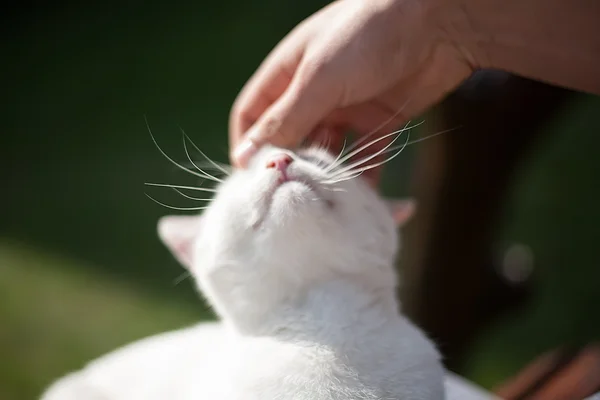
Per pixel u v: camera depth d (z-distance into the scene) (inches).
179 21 71.8
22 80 65.2
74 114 59.5
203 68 64.2
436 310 28.3
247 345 17.1
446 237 27.3
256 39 66.7
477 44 17.7
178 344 20.7
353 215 17.9
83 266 40.4
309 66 17.3
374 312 17.3
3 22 73.8
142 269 40.2
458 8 17.2
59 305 36.7
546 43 17.1
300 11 68.7
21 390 30.3
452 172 26.3
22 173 51.2
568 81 17.6
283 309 17.4
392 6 17.3
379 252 18.3
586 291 39.9
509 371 34.1
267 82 18.6
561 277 41.3
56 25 73.2
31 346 33.4
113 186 48.8
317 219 17.2
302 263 17.4
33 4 74.7
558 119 27.5
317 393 15.8
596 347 23.6
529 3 16.8
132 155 52.7
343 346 16.4
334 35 17.3
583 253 42.8
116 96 61.7
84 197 47.7
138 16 73.4
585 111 55.5
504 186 26.7
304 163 17.9
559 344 36.0
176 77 63.4
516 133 25.4
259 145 18.3
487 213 27.0
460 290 28.0
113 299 37.4
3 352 32.8
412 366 16.4
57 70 66.3
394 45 17.5
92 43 70.0
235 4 72.4
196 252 19.1
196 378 18.7
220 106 58.4
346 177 17.9
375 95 18.2
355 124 19.9
